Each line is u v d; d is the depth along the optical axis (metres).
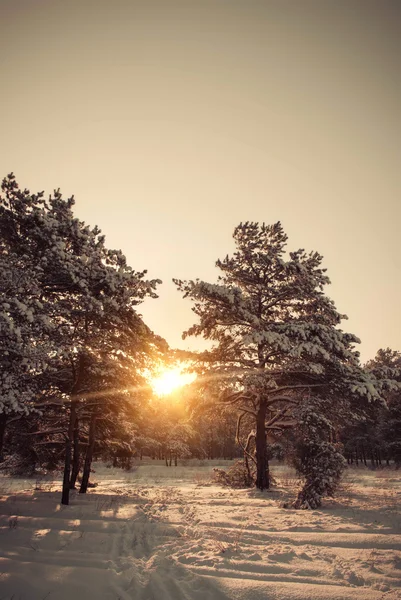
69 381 16.08
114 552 7.88
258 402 19.97
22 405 9.71
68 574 6.50
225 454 69.81
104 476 32.62
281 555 7.42
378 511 11.49
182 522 10.63
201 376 19.08
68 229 12.18
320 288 19.83
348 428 41.09
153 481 26.12
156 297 13.01
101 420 19.61
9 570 6.66
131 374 15.88
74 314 12.55
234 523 10.30
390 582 6.04
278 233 20.66
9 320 8.47
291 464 16.42
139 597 5.76
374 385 16.45
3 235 12.30
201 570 6.66
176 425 31.73
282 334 17.05
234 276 20.83
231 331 20.33
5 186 12.12
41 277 11.26
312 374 17.69
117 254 13.12
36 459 17.94
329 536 8.73
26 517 11.01
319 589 5.80
